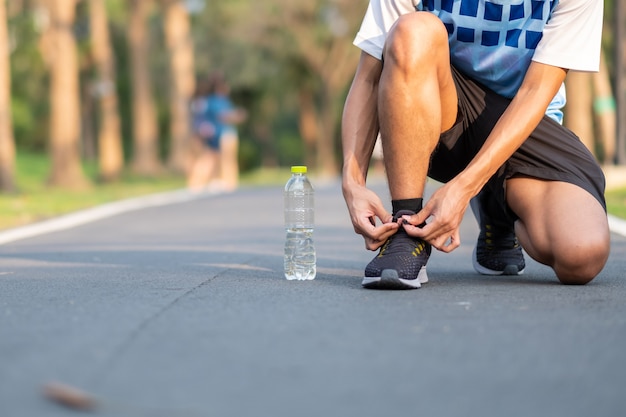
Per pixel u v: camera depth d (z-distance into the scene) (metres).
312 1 37.03
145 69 26.27
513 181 4.02
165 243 7.01
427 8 4.10
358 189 3.91
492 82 4.06
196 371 2.35
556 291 3.76
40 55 21.80
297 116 61.09
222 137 18.77
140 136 26.14
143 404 2.05
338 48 38.16
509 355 2.53
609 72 21.70
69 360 2.47
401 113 3.72
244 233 7.94
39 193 15.12
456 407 2.04
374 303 3.43
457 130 4.06
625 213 9.15
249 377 2.29
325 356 2.52
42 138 48.06
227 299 3.58
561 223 3.85
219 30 37.03
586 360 2.47
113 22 38.75
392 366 2.40
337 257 5.67
